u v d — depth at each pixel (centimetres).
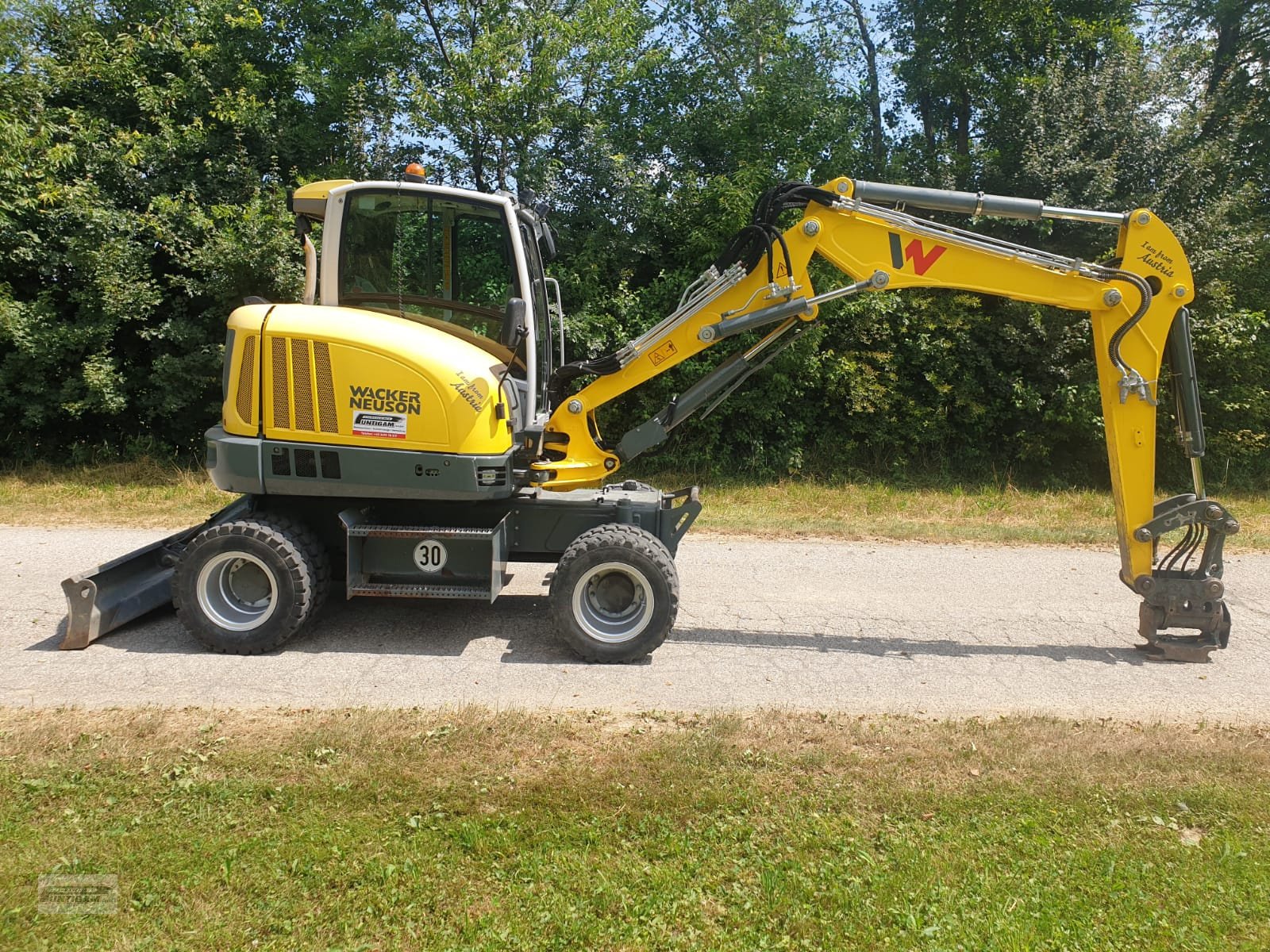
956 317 1258
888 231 574
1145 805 356
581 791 353
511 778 364
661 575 523
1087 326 1249
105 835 316
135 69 1249
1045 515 1055
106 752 379
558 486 612
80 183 1131
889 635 611
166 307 1220
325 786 352
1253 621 665
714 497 1129
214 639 530
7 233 1116
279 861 303
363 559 550
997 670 546
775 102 1359
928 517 1036
